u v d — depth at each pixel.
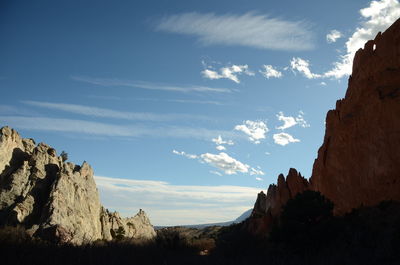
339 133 54.38
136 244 41.97
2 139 101.81
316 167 60.62
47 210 82.62
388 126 46.09
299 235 32.25
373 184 46.34
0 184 93.38
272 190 91.06
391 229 28.91
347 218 40.28
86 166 115.12
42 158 103.00
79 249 26.86
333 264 25.11
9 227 27.95
